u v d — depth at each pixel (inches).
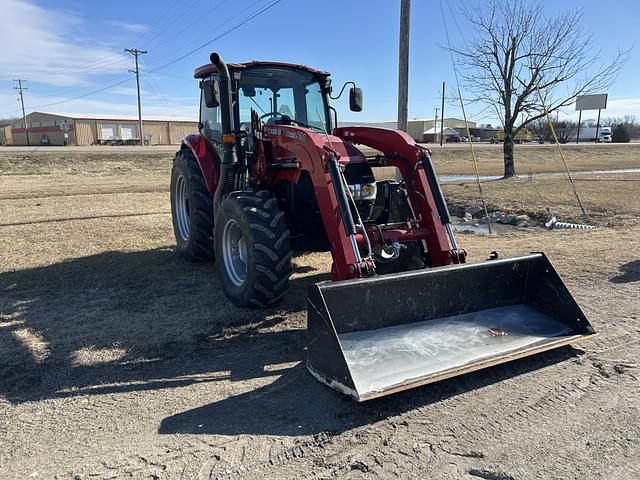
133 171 1050.1
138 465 102.7
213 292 214.4
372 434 112.7
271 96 225.8
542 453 106.0
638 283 222.4
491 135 3061.0
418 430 114.3
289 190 204.5
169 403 127.2
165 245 308.2
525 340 150.6
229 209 185.2
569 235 334.3
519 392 131.1
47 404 127.3
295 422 117.7
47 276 238.4
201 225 249.1
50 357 153.4
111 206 485.7
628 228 352.2
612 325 176.4
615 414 120.6
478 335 151.3
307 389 133.4
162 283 227.8
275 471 100.5
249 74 220.1
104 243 312.7
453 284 156.9
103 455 106.3
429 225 175.5
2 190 642.8
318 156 165.3
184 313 189.8
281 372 143.7
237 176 211.0
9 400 129.3
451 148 1706.4
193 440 111.0
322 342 128.0
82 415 122.0
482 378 138.3
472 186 636.1
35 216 420.5
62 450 108.3
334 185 159.6
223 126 203.0
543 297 165.9
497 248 293.9
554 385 134.6
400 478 98.4
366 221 193.9
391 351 138.3
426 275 149.1
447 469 101.0
